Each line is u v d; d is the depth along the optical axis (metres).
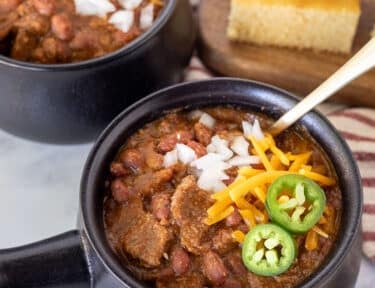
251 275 0.41
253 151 0.46
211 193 0.44
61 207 0.52
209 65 0.58
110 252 0.41
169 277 0.42
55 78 0.48
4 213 0.52
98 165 0.44
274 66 0.56
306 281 0.40
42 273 0.42
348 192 0.43
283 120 0.46
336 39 0.56
